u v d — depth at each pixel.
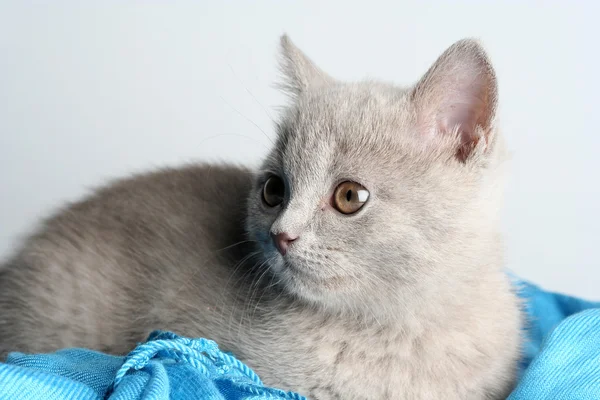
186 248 0.44
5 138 0.61
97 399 0.31
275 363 0.39
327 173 0.38
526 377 0.39
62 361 0.34
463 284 0.39
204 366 0.33
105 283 0.44
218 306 0.42
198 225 0.45
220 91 0.61
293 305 0.40
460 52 0.38
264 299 0.41
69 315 0.44
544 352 0.40
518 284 0.47
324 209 0.38
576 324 0.41
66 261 0.45
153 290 0.43
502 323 0.40
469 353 0.39
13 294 0.45
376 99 0.40
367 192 0.38
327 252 0.37
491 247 0.39
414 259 0.37
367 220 0.37
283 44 0.44
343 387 0.38
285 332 0.40
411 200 0.38
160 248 0.44
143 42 0.61
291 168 0.39
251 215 0.41
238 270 0.42
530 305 0.48
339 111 0.40
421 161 0.38
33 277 0.45
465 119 0.39
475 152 0.38
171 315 0.42
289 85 0.43
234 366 0.35
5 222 0.62
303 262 0.38
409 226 0.37
